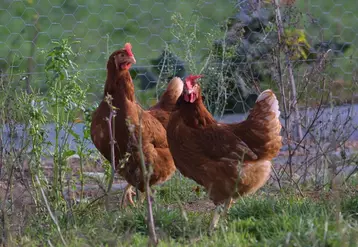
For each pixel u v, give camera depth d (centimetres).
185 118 805
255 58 1168
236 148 795
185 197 979
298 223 673
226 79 1120
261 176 816
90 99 1223
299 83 1084
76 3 1873
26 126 798
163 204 940
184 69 1232
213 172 802
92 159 1061
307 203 796
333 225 663
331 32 1758
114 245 652
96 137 861
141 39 1742
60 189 836
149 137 867
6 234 711
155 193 954
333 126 1128
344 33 1806
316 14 1911
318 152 1016
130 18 1873
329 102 1148
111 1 1942
